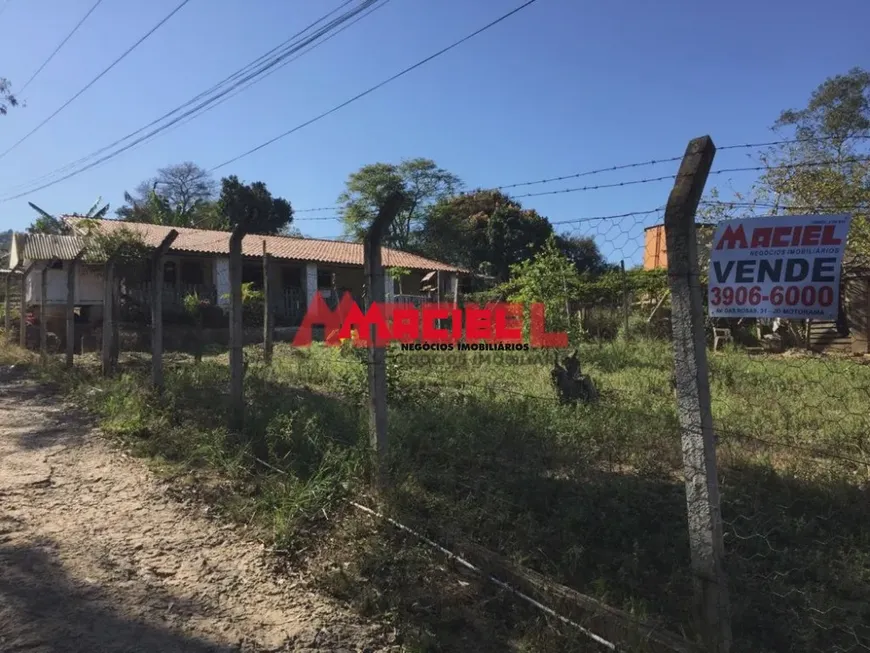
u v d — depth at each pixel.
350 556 3.81
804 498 4.36
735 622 2.98
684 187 2.66
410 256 28.45
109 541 4.16
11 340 16.19
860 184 11.11
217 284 21.67
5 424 7.28
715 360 10.41
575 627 2.97
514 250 33.28
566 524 4.00
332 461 4.98
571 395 7.69
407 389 7.65
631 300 17.55
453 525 4.04
